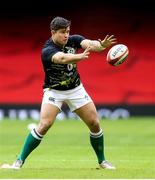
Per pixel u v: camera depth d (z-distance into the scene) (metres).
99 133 37.28
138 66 110.31
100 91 107.00
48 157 48.03
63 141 63.91
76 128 82.12
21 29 116.81
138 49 113.44
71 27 116.38
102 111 105.00
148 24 116.25
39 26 117.19
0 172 35.31
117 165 40.62
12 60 111.81
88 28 116.38
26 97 106.44
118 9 116.94
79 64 109.44
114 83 107.88
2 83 108.44
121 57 35.44
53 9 118.06
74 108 36.62
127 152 52.12
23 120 98.06
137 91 107.00
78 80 36.50
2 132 75.88
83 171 36.06
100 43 35.28
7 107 105.56
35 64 111.25
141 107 105.06
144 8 117.00
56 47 35.47
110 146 58.12
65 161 44.19
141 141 63.50
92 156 48.88
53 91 36.19
